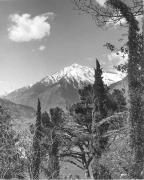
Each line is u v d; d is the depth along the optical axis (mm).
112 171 24031
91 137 41469
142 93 21703
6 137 21516
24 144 21781
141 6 21047
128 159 21875
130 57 22047
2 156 21078
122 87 23172
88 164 46375
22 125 23234
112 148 24328
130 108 21859
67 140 46656
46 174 25719
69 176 25719
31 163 21703
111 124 28984
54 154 41250
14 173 21312
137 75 21719
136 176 21141
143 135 21672
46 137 41031
